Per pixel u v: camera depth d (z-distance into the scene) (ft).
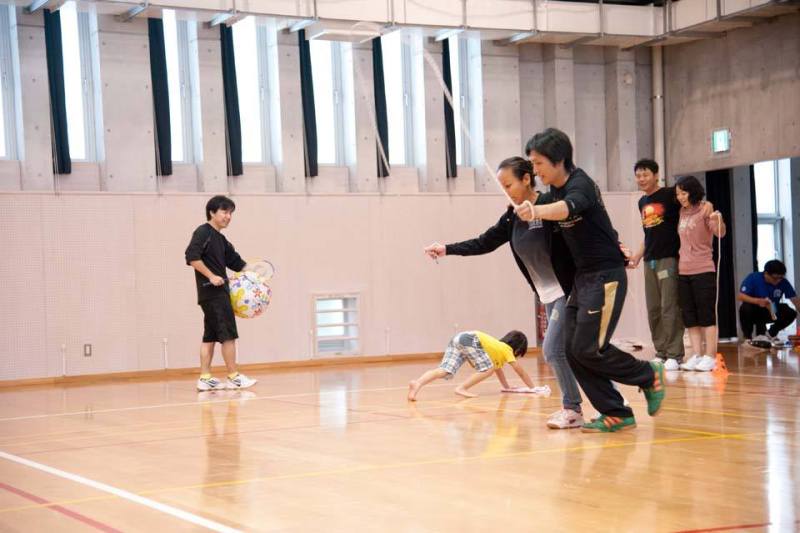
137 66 35.12
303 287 36.70
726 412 18.04
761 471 12.12
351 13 35.63
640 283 42.14
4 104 33.88
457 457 13.78
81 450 15.75
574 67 43.21
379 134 38.86
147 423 19.36
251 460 14.07
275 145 37.65
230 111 36.47
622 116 43.19
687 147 42.60
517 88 41.45
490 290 39.63
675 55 42.96
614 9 39.81
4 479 13.08
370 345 37.76
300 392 25.26
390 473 12.63
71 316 33.19
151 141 35.32
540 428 16.71
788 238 46.91
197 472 13.17
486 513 10.07
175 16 34.42
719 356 26.89
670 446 14.28
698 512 9.85
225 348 27.14
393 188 39.47
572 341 15.72
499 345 22.53
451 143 40.19
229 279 27.63
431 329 38.70
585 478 11.89
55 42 33.71
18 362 32.40
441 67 40.04
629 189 43.24
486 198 39.68
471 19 37.63
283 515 10.27
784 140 38.42
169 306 34.53
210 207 26.84
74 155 34.83
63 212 33.17
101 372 33.55
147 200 34.35
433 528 9.50
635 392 22.00
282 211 36.50
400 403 21.53
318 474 12.70
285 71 37.42
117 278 33.83
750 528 9.13
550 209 14.67
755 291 38.75
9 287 32.40
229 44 36.45
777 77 38.55
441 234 38.96
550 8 38.91
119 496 11.59
